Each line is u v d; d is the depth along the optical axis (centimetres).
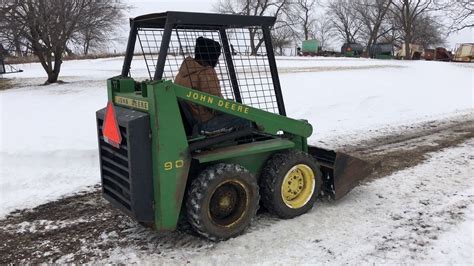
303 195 475
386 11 5262
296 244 411
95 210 514
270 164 453
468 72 2105
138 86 436
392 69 2166
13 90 1583
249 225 437
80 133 842
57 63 1777
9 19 1588
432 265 373
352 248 403
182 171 390
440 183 576
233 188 422
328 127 940
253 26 441
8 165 656
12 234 455
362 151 755
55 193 571
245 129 446
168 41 380
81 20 1781
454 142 802
